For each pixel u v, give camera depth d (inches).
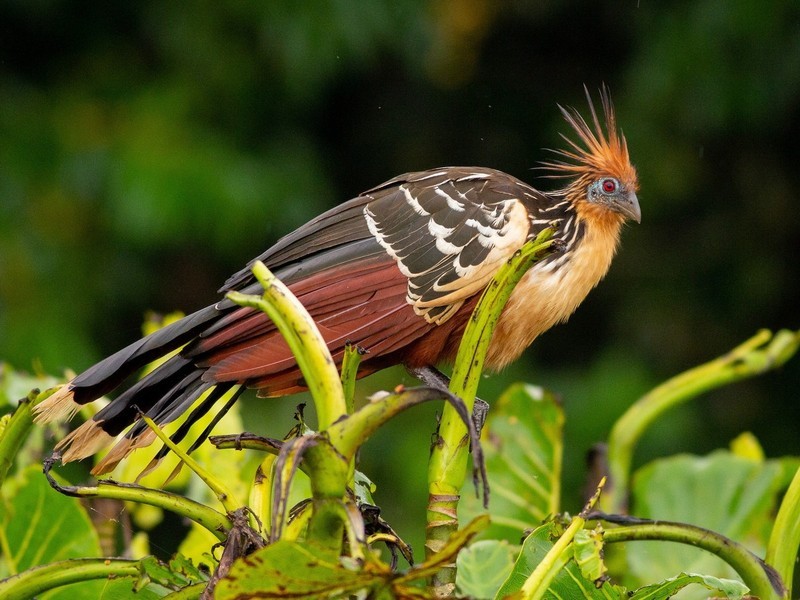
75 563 132.5
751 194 531.8
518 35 566.3
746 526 217.0
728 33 487.5
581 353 526.3
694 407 507.5
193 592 127.5
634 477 223.6
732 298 529.3
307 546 104.7
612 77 560.4
